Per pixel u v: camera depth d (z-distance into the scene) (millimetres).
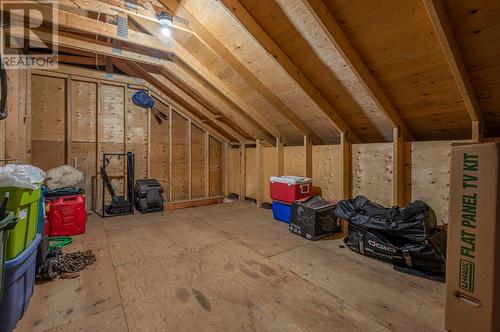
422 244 1938
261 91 3020
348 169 3082
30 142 3215
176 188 4770
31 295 1557
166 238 2744
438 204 2418
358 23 1850
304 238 2764
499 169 1016
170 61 3510
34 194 1481
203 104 4367
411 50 1884
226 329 1328
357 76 2150
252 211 4035
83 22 2586
